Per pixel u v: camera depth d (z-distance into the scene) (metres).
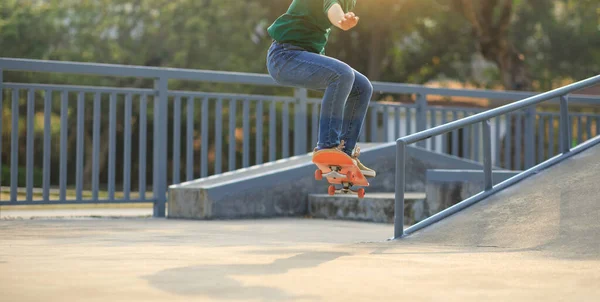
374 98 42.03
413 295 4.48
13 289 4.50
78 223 10.69
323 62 7.26
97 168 12.32
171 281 4.86
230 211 12.24
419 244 7.48
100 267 5.48
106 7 40.72
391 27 44.12
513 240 7.39
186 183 12.81
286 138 14.23
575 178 8.62
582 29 50.59
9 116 38.75
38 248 6.89
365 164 13.80
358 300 4.31
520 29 50.41
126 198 12.55
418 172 14.49
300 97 14.46
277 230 9.90
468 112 16.39
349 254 6.54
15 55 38.62
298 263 5.83
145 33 40.34
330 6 7.11
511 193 8.64
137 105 38.06
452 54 51.66
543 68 51.50
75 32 40.00
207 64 40.22
